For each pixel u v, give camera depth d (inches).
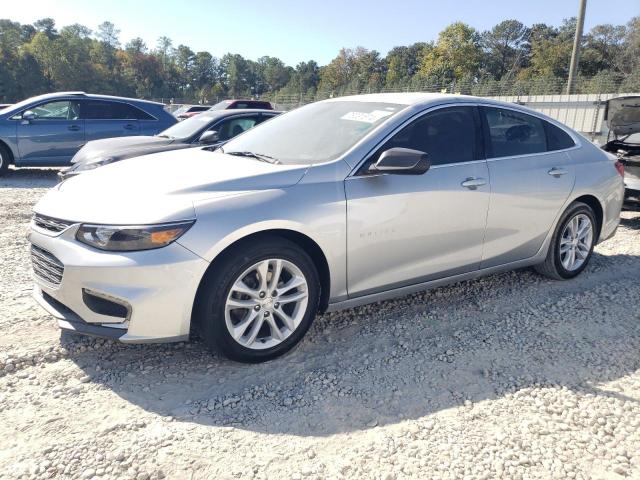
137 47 4773.6
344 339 136.3
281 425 100.1
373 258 132.0
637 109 261.3
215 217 110.1
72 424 98.0
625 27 2810.0
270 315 120.4
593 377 120.1
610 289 175.3
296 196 119.6
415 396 111.0
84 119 408.2
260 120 332.5
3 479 83.0
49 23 4751.5
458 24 3297.2
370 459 91.0
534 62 3299.7
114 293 105.2
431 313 153.3
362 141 133.0
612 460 92.3
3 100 3125.0
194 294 109.0
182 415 102.1
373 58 4114.2
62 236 111.1
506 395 112.0
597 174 180.7
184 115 1053.8
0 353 121.0
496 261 159.8
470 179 146.0
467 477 86.9
